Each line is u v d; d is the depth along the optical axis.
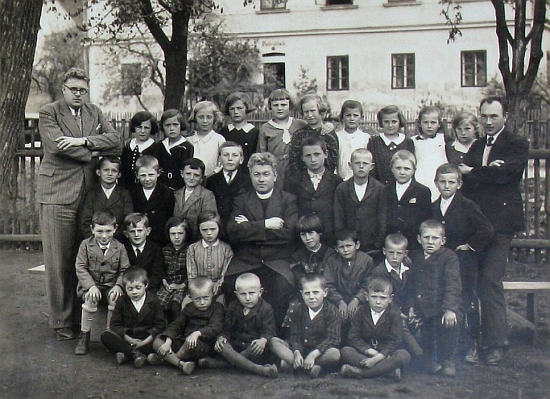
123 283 4.86
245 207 5.03
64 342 5.32
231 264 4.96
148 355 4.80
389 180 5.30
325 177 5.12
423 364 4.63
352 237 4.79
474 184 4.88
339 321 4.64
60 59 15.47
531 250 7.48
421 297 4.67
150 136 5.66
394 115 5.31
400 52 11.92
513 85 6.48
